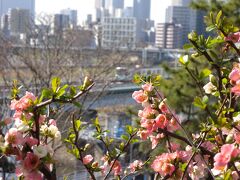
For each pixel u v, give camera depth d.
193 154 2.32
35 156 1.88
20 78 10.39
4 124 2.03
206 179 2.65
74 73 12.43
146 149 9.00
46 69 11.50
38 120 1.98
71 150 2.63
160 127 2.47
